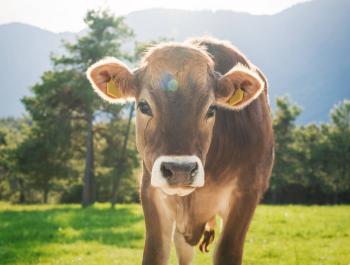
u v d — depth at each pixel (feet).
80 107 124.36
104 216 73.56
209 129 15.62
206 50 18.85
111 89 16.38
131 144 127.65
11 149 126.52
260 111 19.79
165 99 14.96
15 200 219.00
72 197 192.54
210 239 22.45
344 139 197.57
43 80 121.39
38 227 58.49
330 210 79.77
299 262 35.81
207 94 15.35
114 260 37.06
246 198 18.10
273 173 192.03
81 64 118.52
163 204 18.16
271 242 45.52
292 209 82.38
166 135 14.53
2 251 40.22
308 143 204.33
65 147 123.65
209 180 17.53
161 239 18.19
